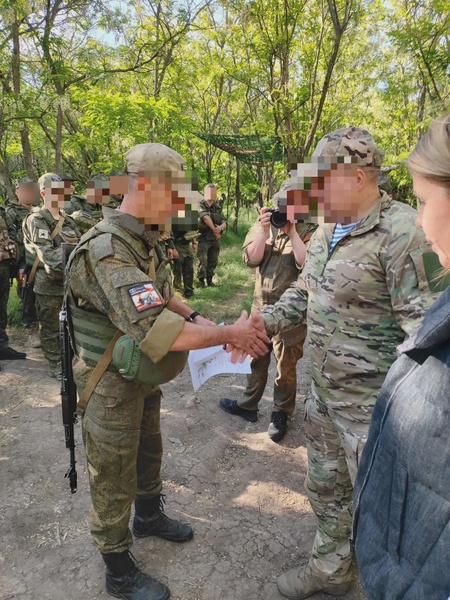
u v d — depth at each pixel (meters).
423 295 1.38
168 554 2.21
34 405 3.63
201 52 11.50
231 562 2.18
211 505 2.54
